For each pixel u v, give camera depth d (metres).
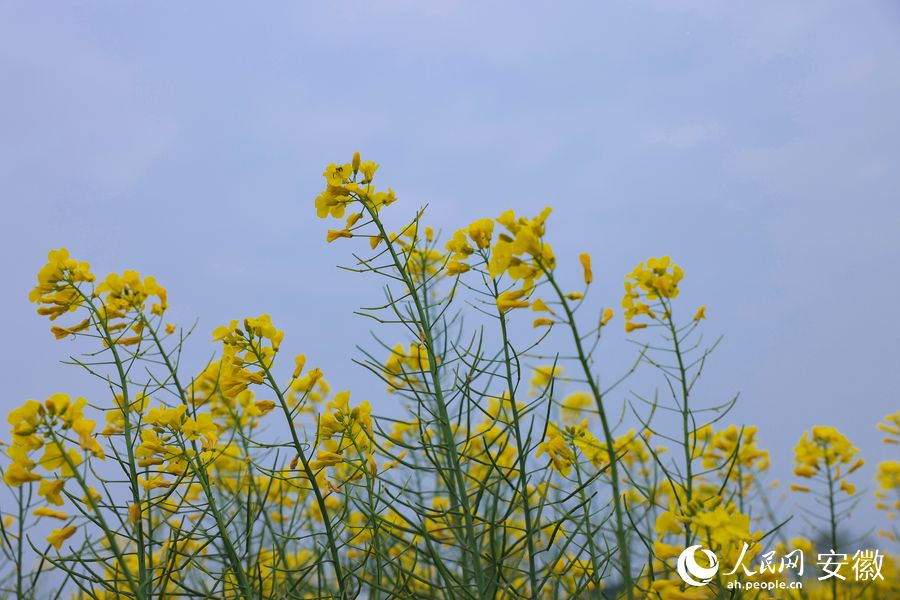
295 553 1.47
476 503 1.23
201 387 1.37
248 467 1.34
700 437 1.48
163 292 1.29
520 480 1.21
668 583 1.14
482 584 1.19
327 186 1.26
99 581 1.17
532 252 1.12
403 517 1.22
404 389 1.25
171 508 1.23
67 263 1.26
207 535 1.21
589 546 1.20
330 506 1.42
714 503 1.17
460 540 1.24
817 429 1.42
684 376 1.21
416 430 1.43
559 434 1.21
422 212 1.26
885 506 1.64
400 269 1.25
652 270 1.24
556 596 1.23
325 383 1.65
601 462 1.28
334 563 1.22
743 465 1.49
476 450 1.40
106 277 1.26
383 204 1.27
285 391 1.25
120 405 1.24
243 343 1.25
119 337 1.26
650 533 1.27
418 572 1.38
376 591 1.25
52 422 1.15
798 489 1.41
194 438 1.23
